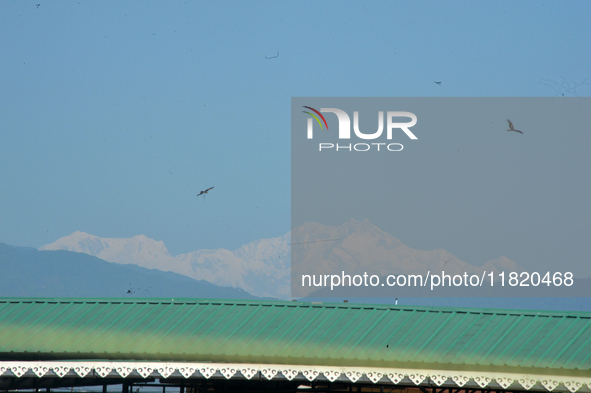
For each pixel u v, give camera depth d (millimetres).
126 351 53312
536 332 53125
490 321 55438
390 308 58375
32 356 54125
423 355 51281
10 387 58906
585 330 52656
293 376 52156
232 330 56219
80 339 55125
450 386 53656
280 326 56688
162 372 53062
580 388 48344
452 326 55125
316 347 53062
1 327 57156
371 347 52688
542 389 50312
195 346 53812
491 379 49781
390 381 51156
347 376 51531
